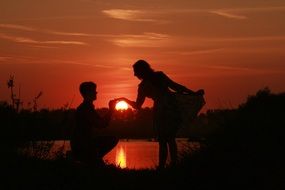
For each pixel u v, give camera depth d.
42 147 13.03
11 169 11.47
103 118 12.78
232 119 12.73
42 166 11.88
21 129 13.10
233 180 10.59
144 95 12.93
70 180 11.19
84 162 12.70
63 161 12.46
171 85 12.98
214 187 10.53
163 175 11.51
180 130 12.82
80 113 12.67
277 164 10.84
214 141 12.19
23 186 10.63
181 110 12.85
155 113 12.84
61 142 13.56
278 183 10.18
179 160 12.17
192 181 10.94
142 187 10.85
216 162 11.34
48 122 13.50
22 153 12.72
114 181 11.29
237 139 11.90
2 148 12.48
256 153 11.27
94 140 12.86
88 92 12.71
